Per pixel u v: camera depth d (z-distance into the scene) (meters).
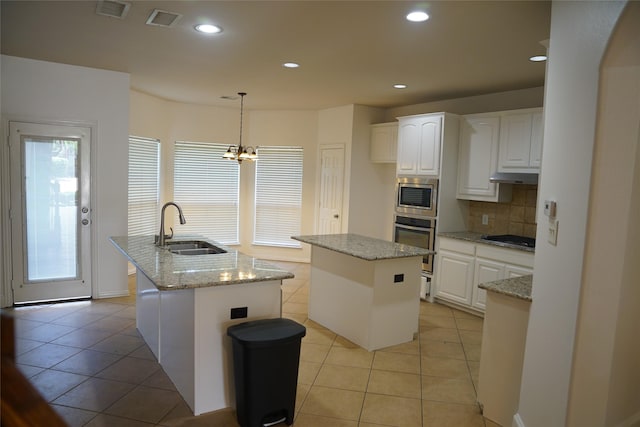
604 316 1.92
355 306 3.89
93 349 3.59
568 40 2.13
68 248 4.72
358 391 3.07
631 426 2.24
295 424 2.65
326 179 6.75
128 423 2.59
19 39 3.61
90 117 4.65
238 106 6.89
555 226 2.16
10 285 4.48
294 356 2.57
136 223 6.11
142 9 2.90
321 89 5.25
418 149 5.36
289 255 7.36
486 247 4.58
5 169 4.34
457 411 2.84
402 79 4.60
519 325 2.55
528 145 4.46
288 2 2.70
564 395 2.00
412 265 3.92
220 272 2.84
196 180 7.02
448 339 4.08
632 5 1.55
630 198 1.87
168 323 3.11
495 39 3.25
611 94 1.81
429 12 2.78
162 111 6.57
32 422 0.42
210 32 3.31
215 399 2.74
